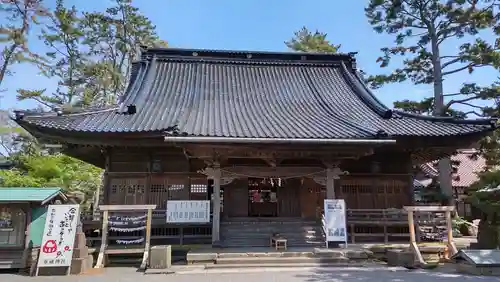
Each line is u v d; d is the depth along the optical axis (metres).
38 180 22.89
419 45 25.02
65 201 12.98
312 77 22.81
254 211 20.45
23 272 11.27
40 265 10.80
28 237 11.50
